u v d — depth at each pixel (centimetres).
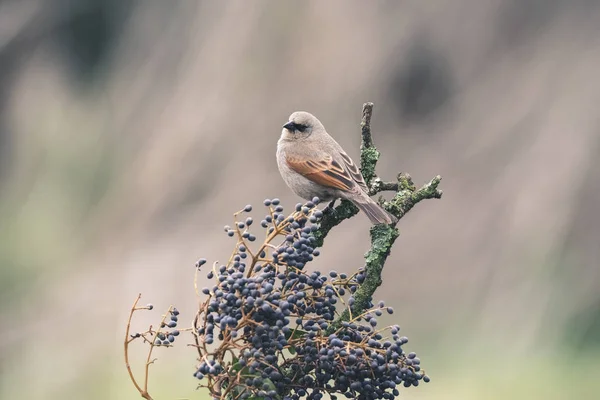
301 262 439
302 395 438
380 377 438
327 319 449
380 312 444
